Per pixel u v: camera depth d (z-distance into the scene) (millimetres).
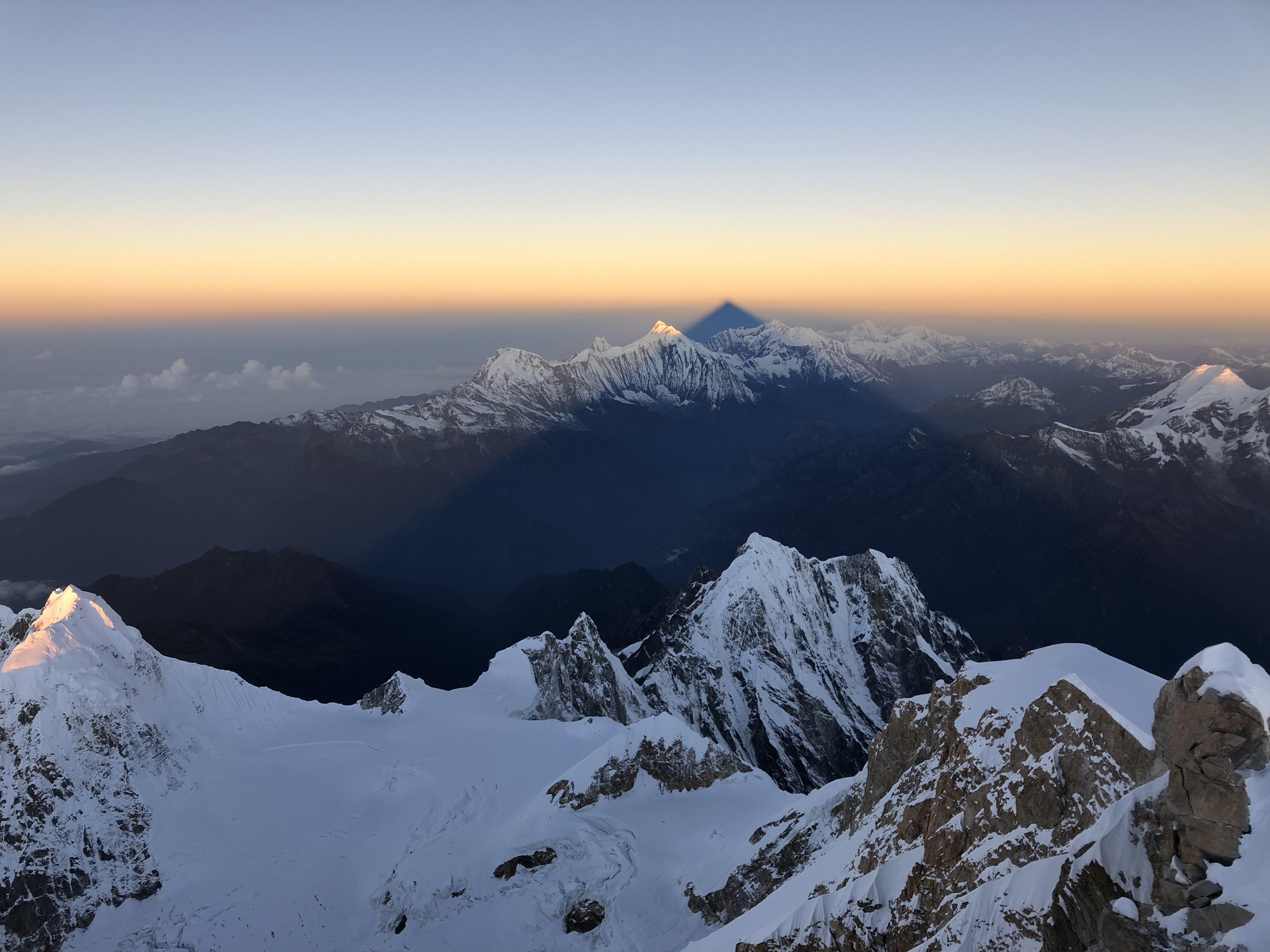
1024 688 58906
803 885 66375
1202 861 30188
